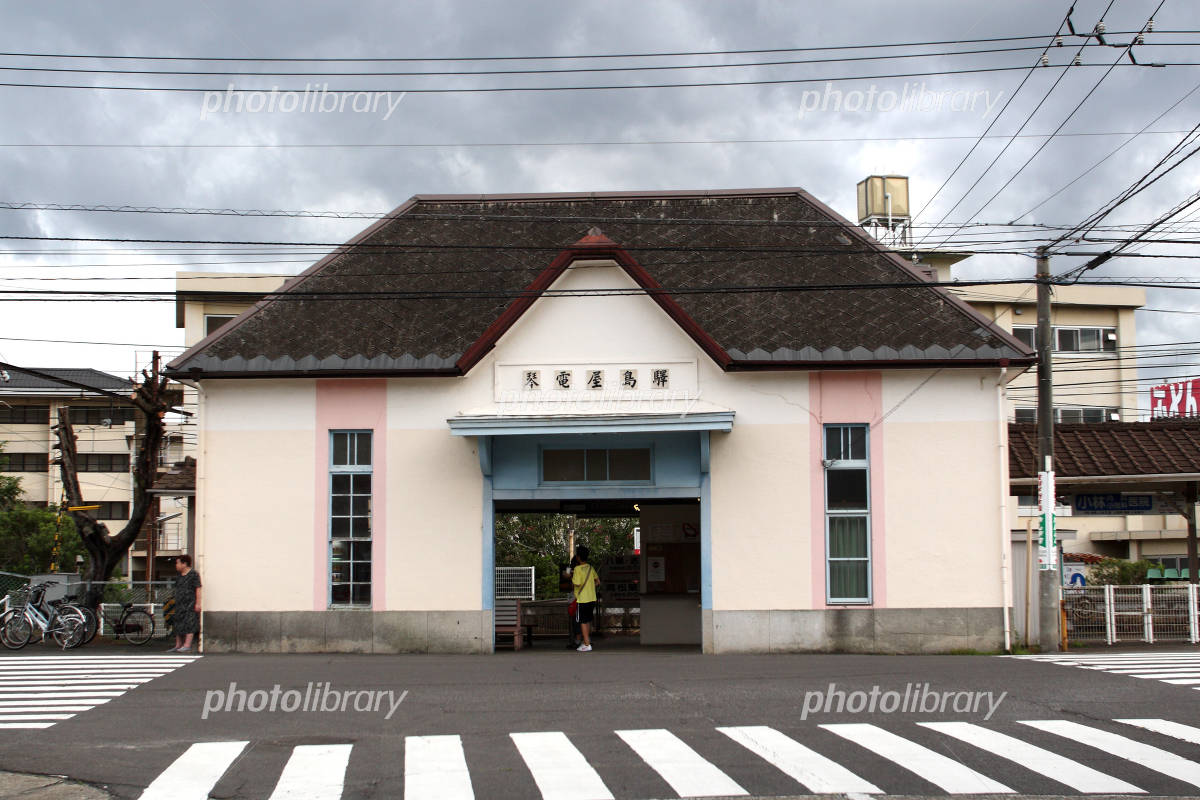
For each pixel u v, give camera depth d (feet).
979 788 27.20
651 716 37.91
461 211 71.97
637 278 60.75
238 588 61.67
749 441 61.00
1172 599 65.00
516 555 138.62
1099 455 72.69
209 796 27.14
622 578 90.84
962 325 61.72
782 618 60.03
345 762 30.71
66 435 81.92
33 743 33.88
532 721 37.17
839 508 60.95
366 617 61.05
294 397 62.49
